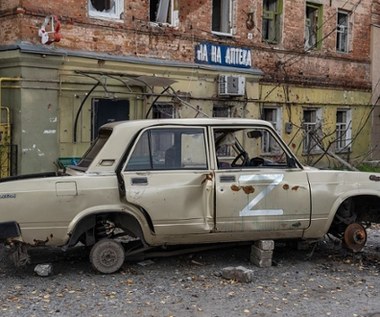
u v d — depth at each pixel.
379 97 20.97
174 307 5.62
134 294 6.01
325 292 6.20
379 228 10.37
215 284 6.43
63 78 12.23
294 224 7.09
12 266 7.14
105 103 13.10
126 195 6.50
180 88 14.48
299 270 7.11
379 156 21.23
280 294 6.09
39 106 11.88
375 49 20.70
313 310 5.59
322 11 18.55
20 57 11.42
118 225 6.85
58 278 6.59
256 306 5.68
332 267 7.29
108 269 6.72
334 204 7.23
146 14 13.81
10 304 5.65
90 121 12.83
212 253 7.91
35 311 5.45
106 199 6.52
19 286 6.27
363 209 7.94
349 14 19.70
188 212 6.73
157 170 6.73
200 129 6.98
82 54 12.36
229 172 6.89
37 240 6.31
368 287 6.43
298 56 17.80
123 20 13.36
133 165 6.68
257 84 16.44
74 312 5.43
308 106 18.27
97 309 5.53
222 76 15.20
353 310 5.61
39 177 6.71
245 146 7.28
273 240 7.25
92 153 7.07
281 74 17.28
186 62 14.62
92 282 6.43
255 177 6.95
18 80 11.55
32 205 6.25
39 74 11.82
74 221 6.39
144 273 6.84
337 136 19.56
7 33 11.96
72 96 12.42
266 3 17.28
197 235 6.83
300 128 17.92
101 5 13.16
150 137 6.81
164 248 7.33
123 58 13.12
